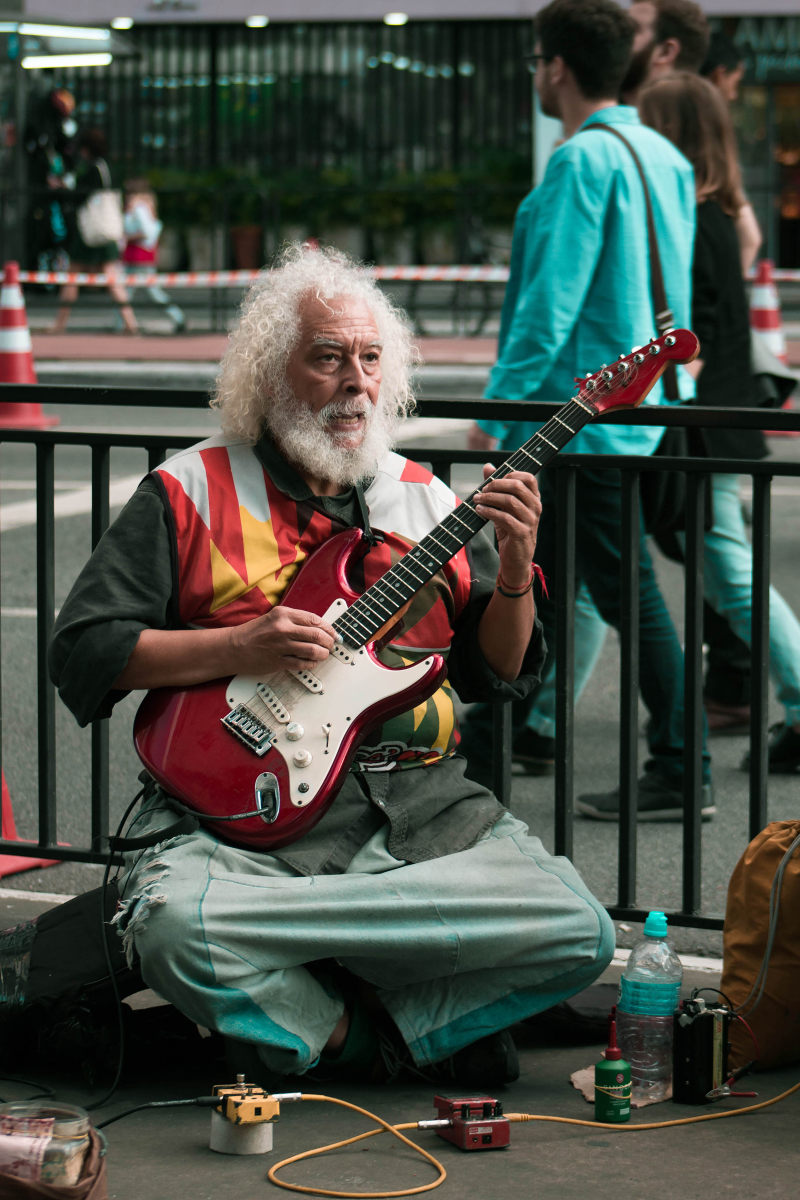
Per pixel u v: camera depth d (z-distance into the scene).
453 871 3.77
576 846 5.73
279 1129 3.60
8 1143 3.02
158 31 26.03
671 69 7.48
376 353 3.94
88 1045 3.84
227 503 3.89
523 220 5.77
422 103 25.81
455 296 21.05
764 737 4.47
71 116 23.11
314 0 24.81
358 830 3.81
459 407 4.56
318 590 3.84
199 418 15.70
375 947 3.64
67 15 24.78
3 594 9.23
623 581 4.55
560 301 5.57
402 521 4.01
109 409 16.47
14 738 6.92
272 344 3.89
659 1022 3.85
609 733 7.09
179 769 3.78
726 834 5.82
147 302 21.34
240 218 22.30
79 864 5.54
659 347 3.99
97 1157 3.09
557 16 5.79
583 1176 3.37
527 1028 4.24
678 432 5.71
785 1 23.22
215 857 3.70
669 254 5.74
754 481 4.43
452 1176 3.36
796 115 24.14
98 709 3.82
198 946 3.55
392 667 3.81
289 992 3.65
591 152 5.59
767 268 13.67
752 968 3.91
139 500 3.88
